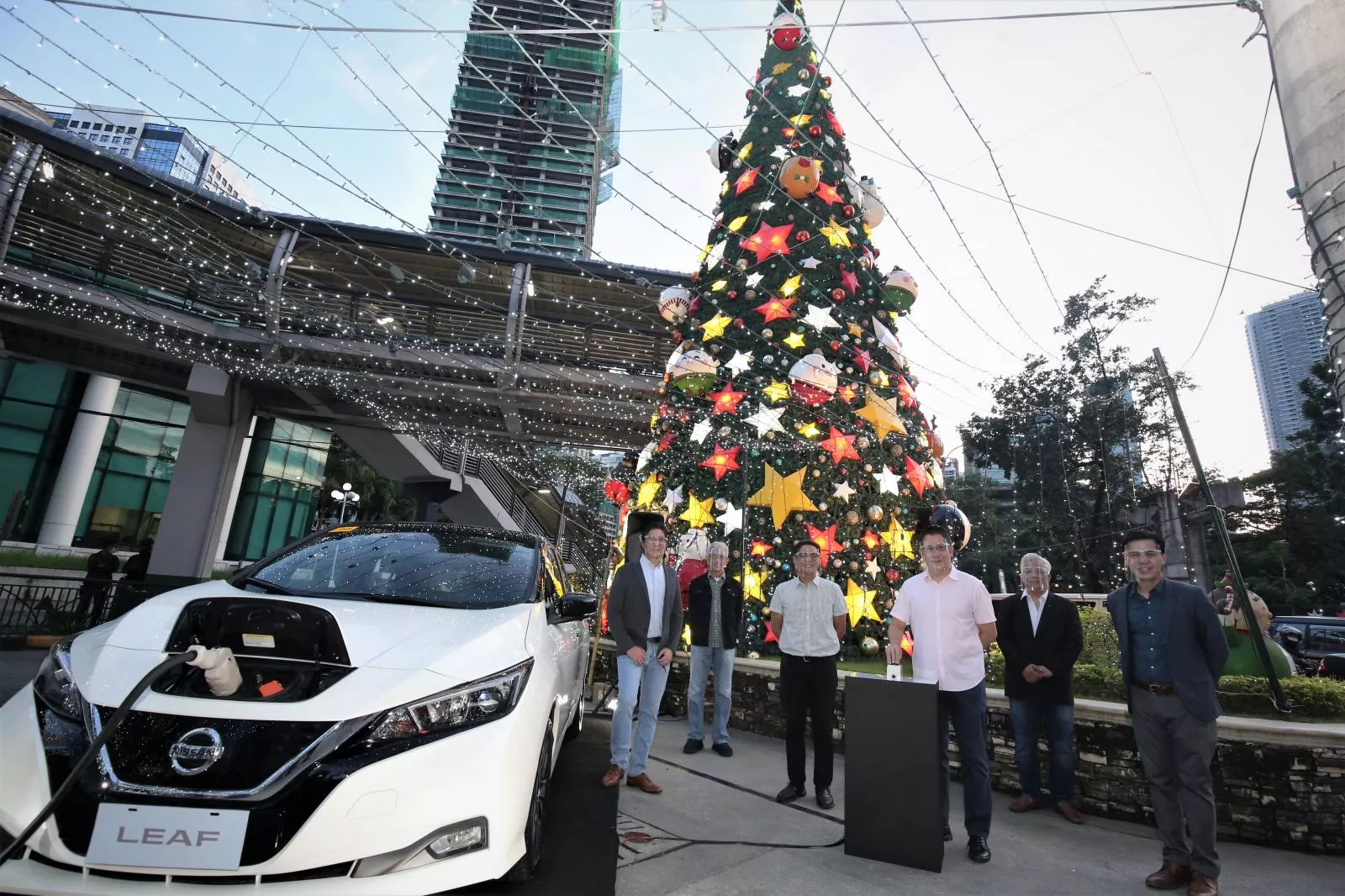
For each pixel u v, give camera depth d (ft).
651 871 9.70
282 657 7.59
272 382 52.65
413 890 6.56
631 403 50.49
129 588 34.76
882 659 23.70
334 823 6.50
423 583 11.02
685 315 31.73
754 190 31.19
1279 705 14.28
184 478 52.49
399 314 50.03
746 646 23.02
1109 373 58.18
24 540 69.62
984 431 66.33
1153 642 10.66
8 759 6.84
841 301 28.78
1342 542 70.85
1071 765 13.93
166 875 6.23
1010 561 65.21
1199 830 9.77
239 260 45.37
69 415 73.97
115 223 39.40
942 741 11.92
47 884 6.15
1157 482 51.08
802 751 13.98
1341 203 12.09
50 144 35.88
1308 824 12.10
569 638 12.85
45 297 39.50
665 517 25.46
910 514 26.32
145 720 6.77
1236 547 79.36
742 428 25.79
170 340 44.47
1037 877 10.41
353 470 115.44
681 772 15.84
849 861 10.66
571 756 16.07
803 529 24.03
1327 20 12.64
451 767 7.14
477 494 71.67
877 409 26.68
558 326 50.03
